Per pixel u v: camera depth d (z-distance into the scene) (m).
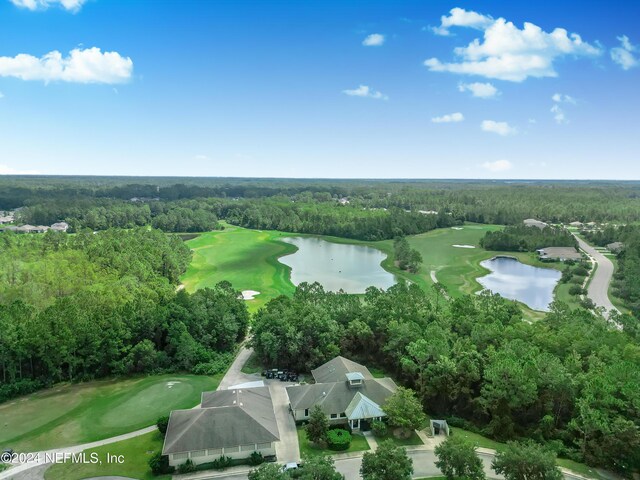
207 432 54.31
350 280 155.38
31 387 71.69
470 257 199.00
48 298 101.44
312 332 81.56
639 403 53.22
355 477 51.03
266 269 168.75
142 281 121.38
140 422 62.78
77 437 58.94
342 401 63.69
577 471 52.56
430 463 54.19
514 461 47.00
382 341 83.12
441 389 66.44
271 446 55.72
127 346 78.75
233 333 90.12
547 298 137.38
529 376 60.53
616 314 96.06
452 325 85.06
